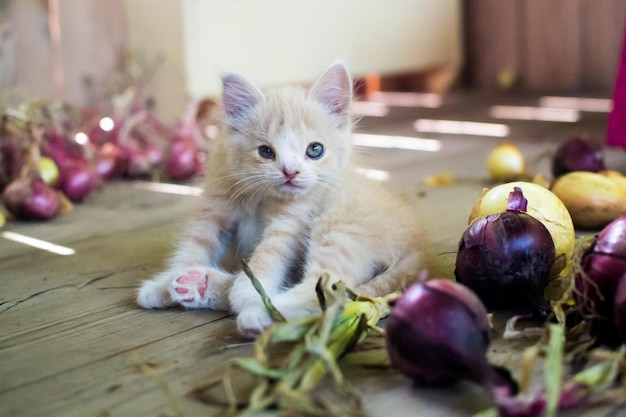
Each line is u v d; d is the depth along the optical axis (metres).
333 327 0.57
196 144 1.26
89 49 1.41
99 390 0.56
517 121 1.61
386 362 0.57
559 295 0.68
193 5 1.33
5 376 0.58
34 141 1.03
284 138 0.73
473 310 0.53
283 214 0.74
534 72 2.05
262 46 1.46
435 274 0.74
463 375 0.53
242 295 0.66
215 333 0.64
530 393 0.52
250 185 0.74
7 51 1.33
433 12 1.90
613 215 0.85
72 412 0.53
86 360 0.60
